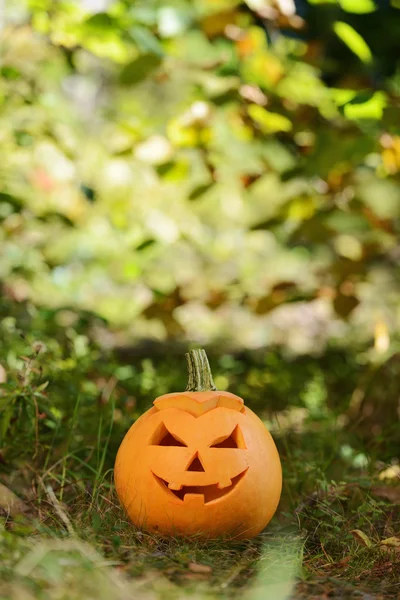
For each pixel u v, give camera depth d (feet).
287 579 4.53
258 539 5.21
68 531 4.77
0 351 6.83
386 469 6.15
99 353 8.06
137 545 4.88
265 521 5.14
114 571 4.26
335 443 6.61
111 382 7.28
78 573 4.16
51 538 4.66
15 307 7.90
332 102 7.24
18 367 6.74
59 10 7.54
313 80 7.61
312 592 4.42
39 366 6.12
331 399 8.73
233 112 7.59
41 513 5.12
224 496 5.01
